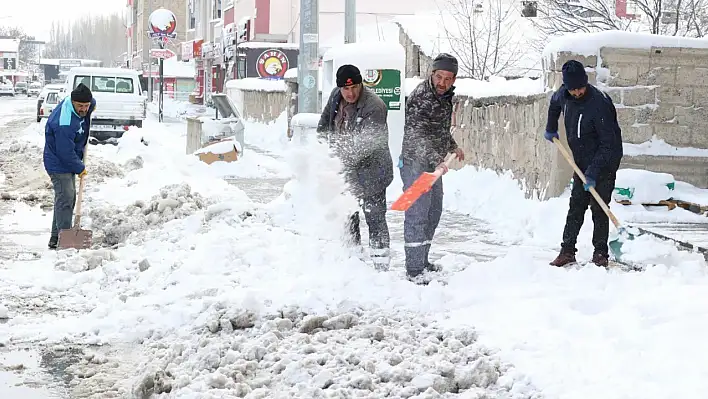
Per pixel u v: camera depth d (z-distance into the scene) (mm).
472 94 14297
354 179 7395
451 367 4812
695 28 16641
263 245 8156
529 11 22297
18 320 6223
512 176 12352
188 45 56531
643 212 10477
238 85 35812
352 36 17016
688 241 8688
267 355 5141
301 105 13578
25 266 7934
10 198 12547
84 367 5340
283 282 6848
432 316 6047
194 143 17766
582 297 6125
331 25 31266
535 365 4906
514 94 12320
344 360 5023
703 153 11445
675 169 11453
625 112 11391
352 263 7078
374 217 7391
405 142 7316
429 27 22203
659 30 16594
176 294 6707
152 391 4789
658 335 5258
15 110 50344
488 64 20766
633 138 11438
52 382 5078
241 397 4645
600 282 6641
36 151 18609
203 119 17531
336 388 4668
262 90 30766
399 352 5246
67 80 23438
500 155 12953
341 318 5805
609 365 4848
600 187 7844
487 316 5914
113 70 23609
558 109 8039
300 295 6398
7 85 97062
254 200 12648
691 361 4777
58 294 7031
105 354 5602
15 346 5727
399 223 10695
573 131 7828
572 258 7910
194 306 6352
